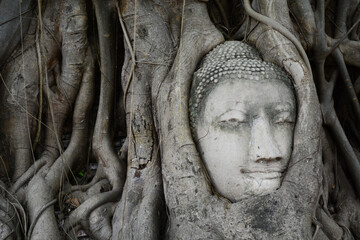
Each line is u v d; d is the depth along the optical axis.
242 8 4.58
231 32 4.60
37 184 4.38
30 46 4.85
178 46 4.36
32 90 4.81
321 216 3.89
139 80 4.32
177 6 4.50
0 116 4.72
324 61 4.54
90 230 4.19
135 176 4.14
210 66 3.87
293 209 3.38
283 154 3.66
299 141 3.65
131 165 4.19
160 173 4.06
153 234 3.61
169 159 3.72
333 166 4.55
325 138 4.55
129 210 3.93
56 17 4.89
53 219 4.16
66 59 4.88
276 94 3.71
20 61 4.79
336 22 4.80
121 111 4.96
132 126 4.26
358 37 4.81
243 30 4.42
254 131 3.61
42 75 4.86
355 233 4.34
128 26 4.50
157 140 4.23
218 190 3.67
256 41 4.13
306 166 3.55
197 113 3.79
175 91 3.85
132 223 3.75
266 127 3.61
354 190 4.53
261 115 3.65
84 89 4.93
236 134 3.64
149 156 4.18
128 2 4.51
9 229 4.02
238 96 3.66
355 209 4.40
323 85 4.54
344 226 4.11
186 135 3.72
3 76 4.77
